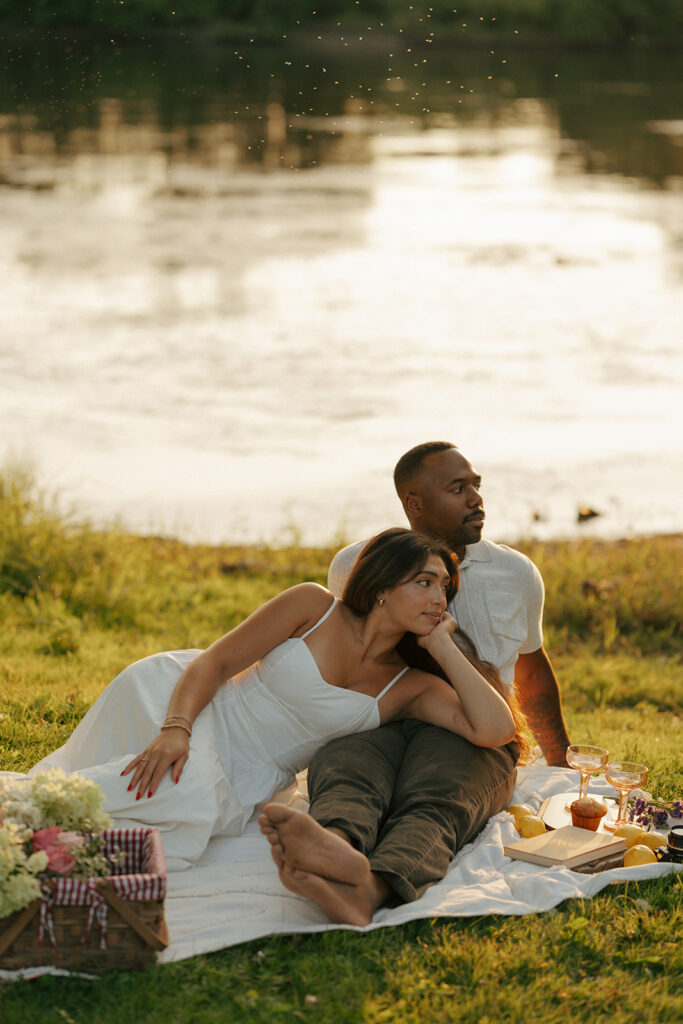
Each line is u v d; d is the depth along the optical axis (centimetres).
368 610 462
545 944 377
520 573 515
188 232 3378
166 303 2459
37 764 483
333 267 2983
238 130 6256
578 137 6306
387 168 5125
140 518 1267
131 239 3219
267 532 1235
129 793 419
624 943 384
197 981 352
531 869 429
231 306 2466
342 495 1365
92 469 1438
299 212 3847
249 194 4191
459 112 7556
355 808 409
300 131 6169
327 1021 334
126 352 2052
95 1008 334
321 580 1091
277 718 462
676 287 2841
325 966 358
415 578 455
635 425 1733
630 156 5516
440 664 462
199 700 446
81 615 952
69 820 369
